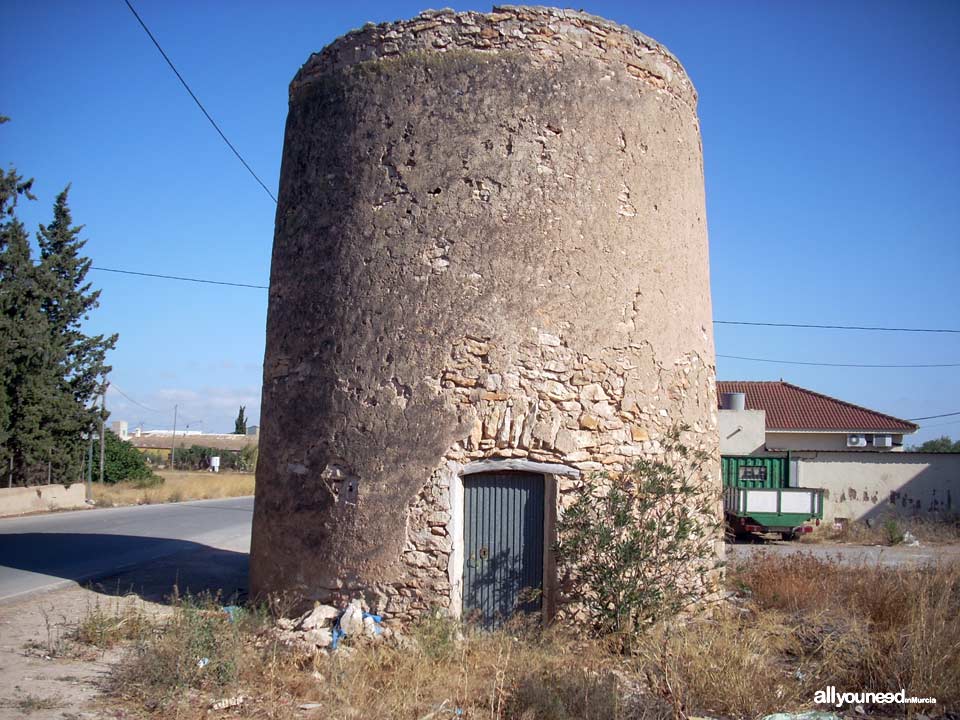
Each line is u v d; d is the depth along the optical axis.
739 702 6.77
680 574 9.25
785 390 39.84
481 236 9.09
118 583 12.10
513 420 8.83
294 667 7.42
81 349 32.12
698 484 9.82
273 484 9.71
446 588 8.61
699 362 10.28
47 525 21.84
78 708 6.43
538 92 9.34
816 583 10.32
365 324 9.14
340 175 9.61
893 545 22.33
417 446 8.81
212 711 6.42
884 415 36.81
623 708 6.46
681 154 10.40
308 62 10.30
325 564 8.97
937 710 7.04
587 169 9.39
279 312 10.07
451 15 9.46
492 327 8.96
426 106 9.33
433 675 7.21
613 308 9.33
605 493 8.91
